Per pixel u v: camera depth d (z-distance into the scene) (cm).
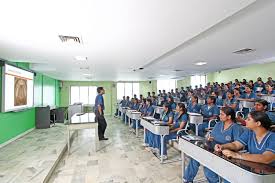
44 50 372
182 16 217
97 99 548
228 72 1018
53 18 216
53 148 437
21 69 538
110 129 740
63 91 1239
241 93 645
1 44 324
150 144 454
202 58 526
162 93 1052
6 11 196
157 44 338
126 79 1211
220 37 331
